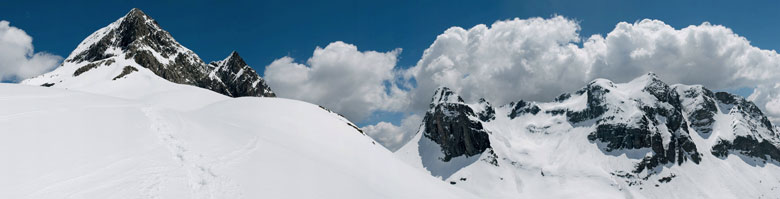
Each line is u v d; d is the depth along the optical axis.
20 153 26.17
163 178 28.28
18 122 31.03
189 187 28.28
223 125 50.62
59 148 28.48
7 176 23.30
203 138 40.31
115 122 37.38
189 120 46.69
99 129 34.25
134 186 25.97
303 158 45.88
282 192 33.12
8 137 27.86
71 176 25.30
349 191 41.22
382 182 56.19
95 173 26.44
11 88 44.22
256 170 35.66
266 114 76.25
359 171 57.91
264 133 57.53
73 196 23.20
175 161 32.25
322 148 63.53
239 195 29.48
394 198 48.66
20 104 36.28
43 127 31.33
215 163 34.19
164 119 43.16
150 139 35.56
